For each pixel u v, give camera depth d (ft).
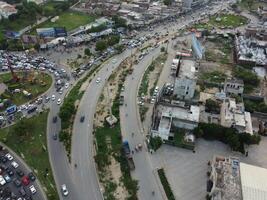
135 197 593.83
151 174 649.61
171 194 605.73
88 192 604.90
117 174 643.86
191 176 650.43
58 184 617.21
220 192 565.53
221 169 606.55
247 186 553.23
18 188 607.37
